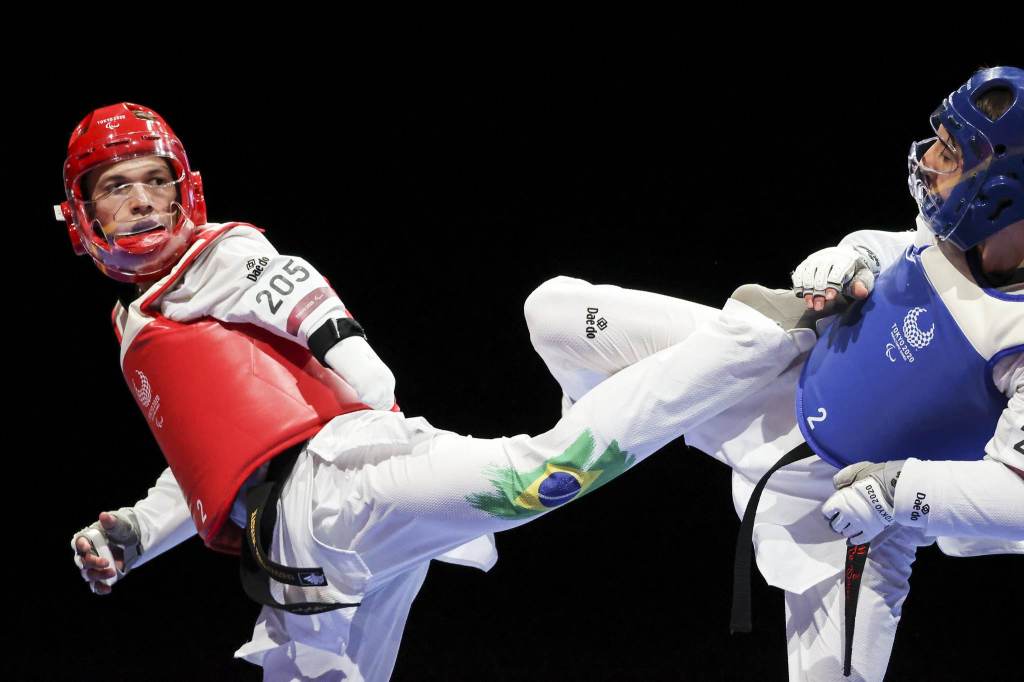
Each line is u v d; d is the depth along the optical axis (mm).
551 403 12211
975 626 9992
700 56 11586
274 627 6148
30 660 10250
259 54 11656
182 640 10602
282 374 6027
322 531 5883
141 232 6156
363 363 5809
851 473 5387
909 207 11273
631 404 5750
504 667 9742
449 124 11961
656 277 11969
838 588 5969
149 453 12008
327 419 6020
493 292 12250
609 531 11492
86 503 11867
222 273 6059
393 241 12227
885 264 6133
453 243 12227
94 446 11961
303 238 12125
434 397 12289
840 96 11281
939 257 5480
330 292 6008
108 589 6633
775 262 11727
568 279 6609
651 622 10320
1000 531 5094
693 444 6508
